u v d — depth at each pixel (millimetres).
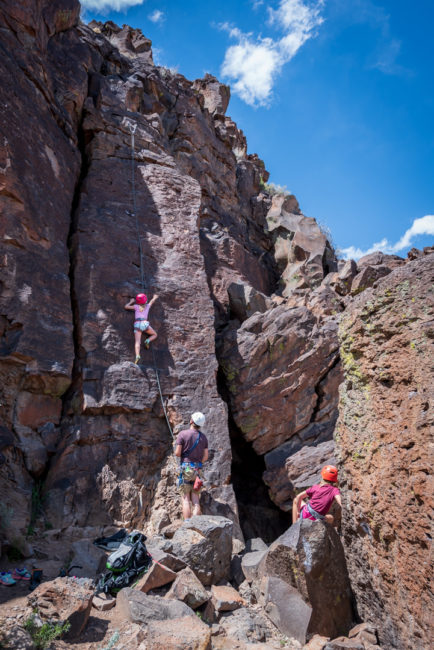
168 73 14094
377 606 4844
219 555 5711
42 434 7098
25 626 3682
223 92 17453
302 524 5152
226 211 14570
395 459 4473
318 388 10195
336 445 5785
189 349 9055
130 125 10906
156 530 6871
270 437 9695
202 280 9961
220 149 15055
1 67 7797
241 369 9898
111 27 14414
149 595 4656
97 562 5566
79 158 9766
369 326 5070
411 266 4637
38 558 5609
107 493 7031
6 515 5801
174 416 8188
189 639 3775
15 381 6938
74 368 7812
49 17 10008
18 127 7852
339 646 4285
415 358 4391
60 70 10102
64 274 8141
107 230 9250
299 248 14195
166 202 10461
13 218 7355
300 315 10516
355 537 5258
